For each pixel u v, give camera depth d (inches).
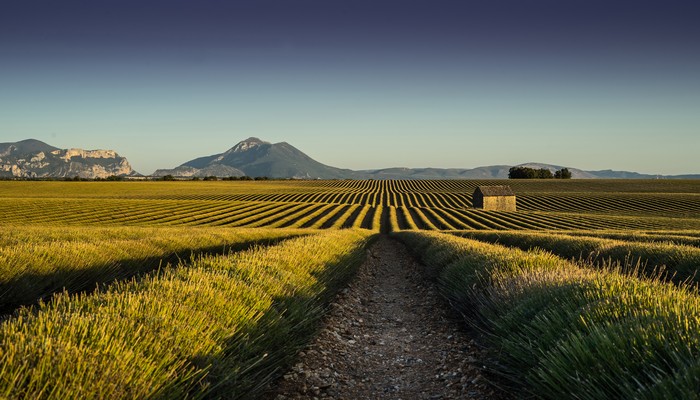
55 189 4495.6
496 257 362.3
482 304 265.9
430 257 576.7
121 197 3747.5
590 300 184.7
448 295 365.4
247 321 187.9
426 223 2421.3
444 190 5285.4
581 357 136.3
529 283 243.4
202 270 251.0
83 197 3673.7
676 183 5123.0
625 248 515.5
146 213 2472.9
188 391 129.6
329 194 4552.2
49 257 348.8
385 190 5280.5
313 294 282.8
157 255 494.6
